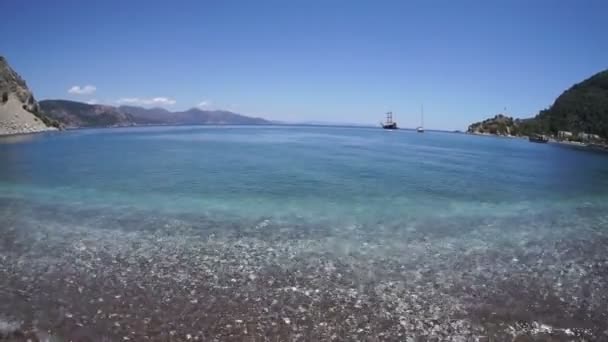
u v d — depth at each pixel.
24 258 10.67
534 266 11.05
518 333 7.38
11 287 8.77
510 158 54.62
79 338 6.77
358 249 12.14
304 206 18.12
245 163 35.34
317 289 9.09
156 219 15.22
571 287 9.60
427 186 24.89
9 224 14.12
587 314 8.21
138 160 36.78
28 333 6.88
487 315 8.05
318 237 13.31
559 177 32.97
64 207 17.00
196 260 10.83
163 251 11.52
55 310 7.74
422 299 8.71
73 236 12.80
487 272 10.48
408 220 16.09
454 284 9.61
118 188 21.58
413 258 11.45
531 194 23.67
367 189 23.02
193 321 7.46
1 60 117.81
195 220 15.20
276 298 8.56
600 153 82.81
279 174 28.25
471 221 16.27
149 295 8.54
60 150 48.12
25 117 113.25
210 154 44.47
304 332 7.20
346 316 7.84
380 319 7.76
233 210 17.00
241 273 9.96
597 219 17.41
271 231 13.92
